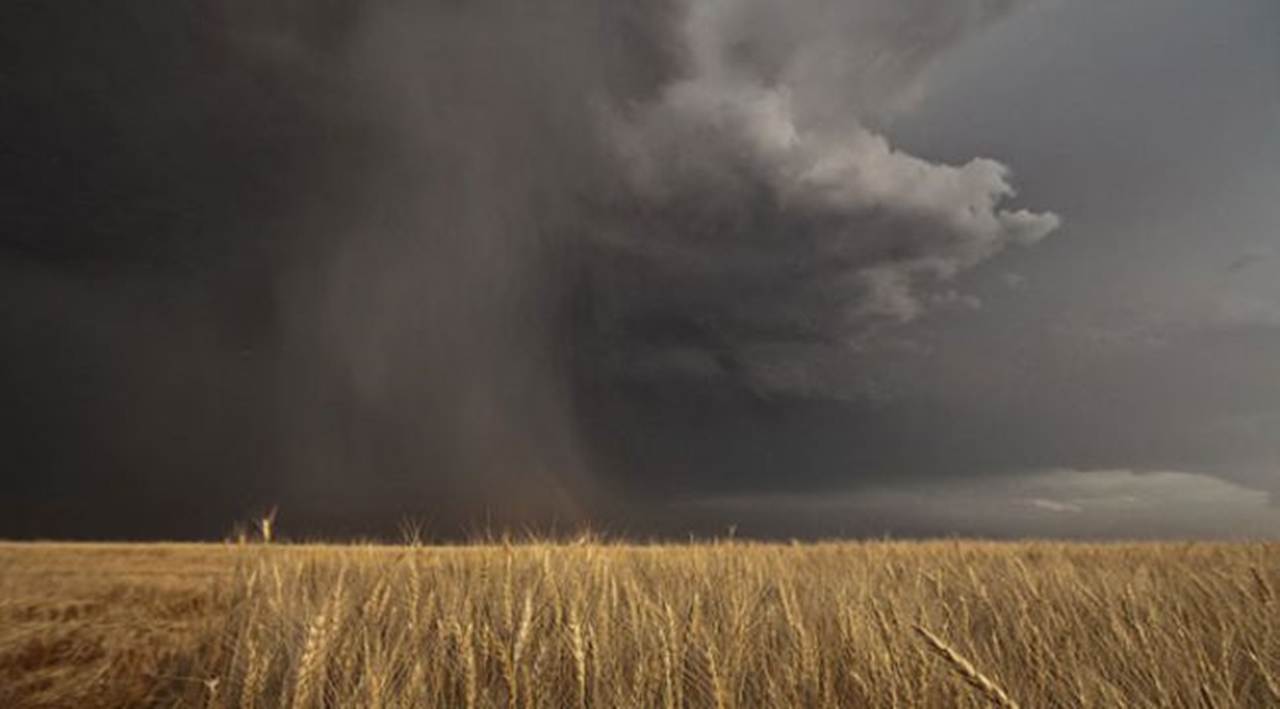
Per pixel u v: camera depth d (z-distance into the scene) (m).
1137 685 3.36
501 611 3.88
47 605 8.58
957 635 4.05
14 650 6.08
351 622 4.33
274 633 4.45
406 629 4.08
